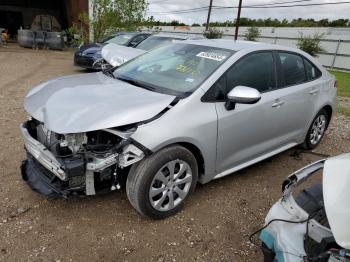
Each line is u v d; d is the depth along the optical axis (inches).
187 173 132.7
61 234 119.7
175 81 143.6
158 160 120.6
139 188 119.7
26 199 137.8
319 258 75.9
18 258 108.0
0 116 235.1
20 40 783.7
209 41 174.4
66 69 489.7
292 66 179.2
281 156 203.3
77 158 112.3
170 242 120.2
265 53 163.8
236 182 166.1
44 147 121.1
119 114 115.9
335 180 81.9
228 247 120.4
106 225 126.0
